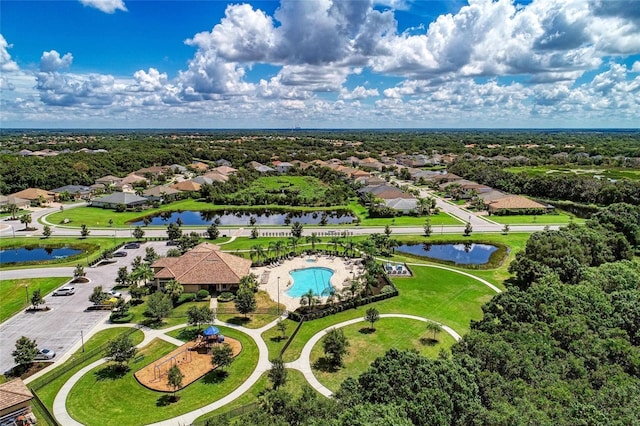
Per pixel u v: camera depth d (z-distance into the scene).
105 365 58.94
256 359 60.66
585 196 175.12
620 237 96.00
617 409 36.66
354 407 36.81
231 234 129.75
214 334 63.69
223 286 85.12
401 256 109.81
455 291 86.06
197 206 174.38
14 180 189.00
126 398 51.84
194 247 102.25
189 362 59.66
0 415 46.12
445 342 65.56
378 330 69.62
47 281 89.25
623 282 65.69
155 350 63.03
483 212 163.38
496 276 94.88
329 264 103.00
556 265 81.12
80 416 48.66
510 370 43.31
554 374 42.16
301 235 127.94
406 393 39.31
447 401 37.97
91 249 112.19
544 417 34.62
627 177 198.75
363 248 106.50
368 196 175.38
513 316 56.03
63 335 67.12
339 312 76.88
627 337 50.22
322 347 64.25
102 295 76.44
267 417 41.47
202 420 47.25
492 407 38.16
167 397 52.03
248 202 178.62
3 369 57.78
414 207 160.00
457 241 123.31
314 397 44.81
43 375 56.50
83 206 168.50
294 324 71.69
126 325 70.69
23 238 121.25
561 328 50.09
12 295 82.12
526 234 129.75
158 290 84.31
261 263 101.88
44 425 47.22
